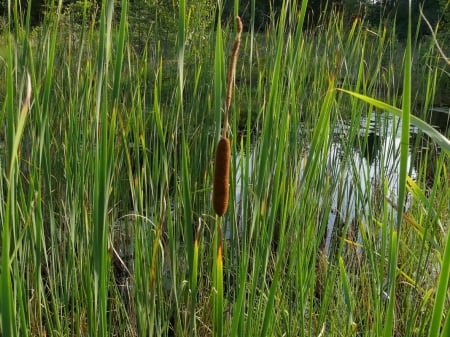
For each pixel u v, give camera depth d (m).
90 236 1.70
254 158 1.96
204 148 2.60
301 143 2.61
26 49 1.54
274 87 1.19
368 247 1.75
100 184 1.11
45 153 1.58
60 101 2.72
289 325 1.70
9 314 0.86
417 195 1.24
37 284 1.49
